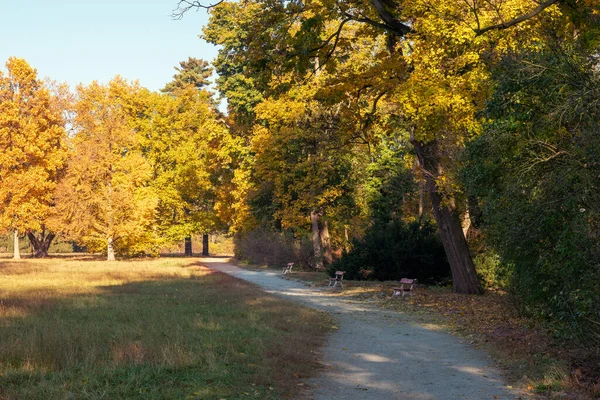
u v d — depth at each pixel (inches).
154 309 663.1
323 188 1487.5
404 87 684.1
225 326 538.6
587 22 566.9
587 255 343.6
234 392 310.2
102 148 2204.7
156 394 296.0
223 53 1692.9
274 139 1451.8
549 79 378.0
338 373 382.3
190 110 2513.5
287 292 990.4
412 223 1111.0
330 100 759.7
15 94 2192.4
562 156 379.6
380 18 717.3
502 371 393.1
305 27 625.3
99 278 1232.8
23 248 3314.5
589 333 353.4
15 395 280.4
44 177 2159.2
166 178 2375.7
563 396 317.7
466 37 626.8
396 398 320.5
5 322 527.2
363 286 1040.8
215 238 3863.2
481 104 641.6
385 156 1592.0
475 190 463.2
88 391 296.2
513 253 415.5
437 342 513.0
